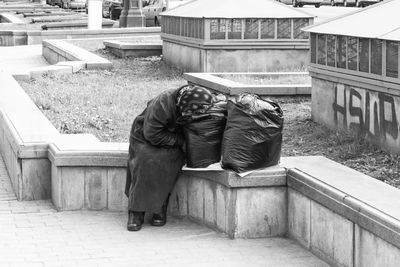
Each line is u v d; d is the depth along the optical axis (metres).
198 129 8.98
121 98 17.22
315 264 7.86
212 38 20.42
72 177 9.95
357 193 7.49
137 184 9.11
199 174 9.19
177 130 9.12
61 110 15.61
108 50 27.89
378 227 6.78
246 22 20.48
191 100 8.93
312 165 8.80
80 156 9.87
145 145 9.11
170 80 20.41
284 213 8.78
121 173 9.90
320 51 12.77
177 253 8.29
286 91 14.79
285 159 9.17
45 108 15.96
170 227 9.27
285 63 20.70
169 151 9.06
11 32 36.66
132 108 16.05
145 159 9.05
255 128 8.58
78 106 16.17
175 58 23.20
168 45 23.92
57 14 53.84
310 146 11.57
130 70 22.62
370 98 11.18
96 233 9.04
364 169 10.07
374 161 10.38
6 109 13.31
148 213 9.51
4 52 31.33
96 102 16.69
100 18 35.75
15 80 18.59
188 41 21.59
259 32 20.50
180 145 9.12
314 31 12.77
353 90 11.69
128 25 37.69
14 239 8.78
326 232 7.83
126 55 25.73
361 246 7.14
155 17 45.06
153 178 9.06
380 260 6.82
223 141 8.79
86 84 19.67
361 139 11.38
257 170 8.66
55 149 10.04
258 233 8.76
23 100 14.42
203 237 8.84
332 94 12.41
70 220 9.57
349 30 11.79
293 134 12.41
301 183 8.30
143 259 8.09
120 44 26.11
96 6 35.56
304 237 8.38
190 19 21.42
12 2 81.50
